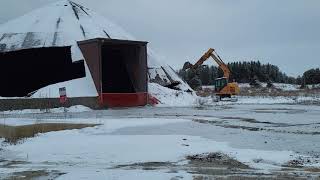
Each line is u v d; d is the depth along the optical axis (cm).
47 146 1962
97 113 4394
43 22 7038
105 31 7194
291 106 5341
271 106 5388
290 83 16238
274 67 16362
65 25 6956
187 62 7631
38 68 6275
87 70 5825
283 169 1415
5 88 6119
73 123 2739
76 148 1894
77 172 1330
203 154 1702
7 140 2217
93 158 1669
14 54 6350
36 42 6462
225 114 3991
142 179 1198
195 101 6350
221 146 1927
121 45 6188
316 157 1653
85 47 5903
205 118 3491
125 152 1786
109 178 1214
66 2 7719
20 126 2489
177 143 2006
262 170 1393
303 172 1353
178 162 1567
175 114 4056
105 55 6450
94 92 5553
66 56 6319
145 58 6081
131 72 6256
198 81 10456
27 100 5172
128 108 5422
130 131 2545
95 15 7750
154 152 1775
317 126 2859
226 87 7050
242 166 1476
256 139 2178
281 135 2347
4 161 1644
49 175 1297
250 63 15838
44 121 2922
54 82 6081
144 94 5922
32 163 1586
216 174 1296
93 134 2412
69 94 5475
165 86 6925
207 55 7469
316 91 10219
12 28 6994
